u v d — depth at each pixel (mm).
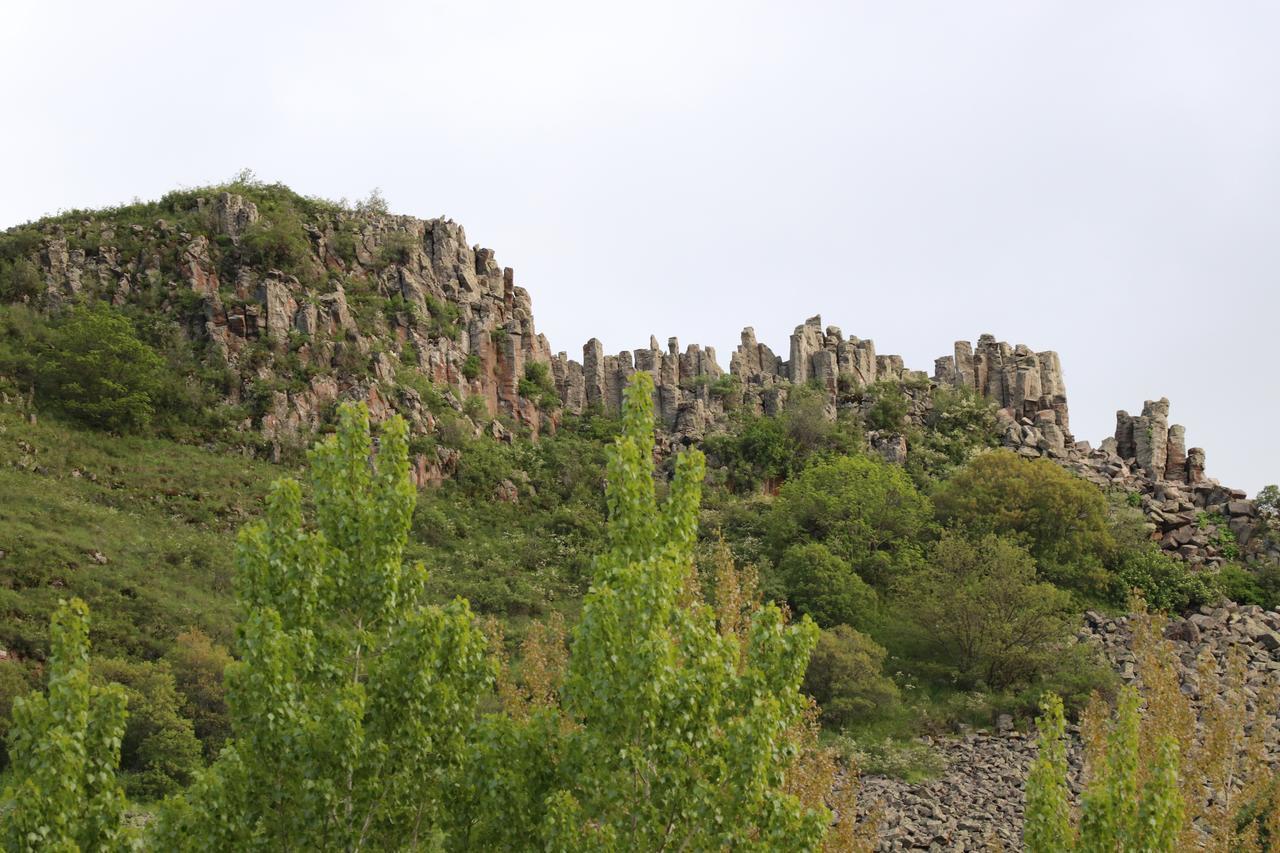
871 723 72938
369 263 116312
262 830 27125
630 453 31984
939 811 57656
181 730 59094
